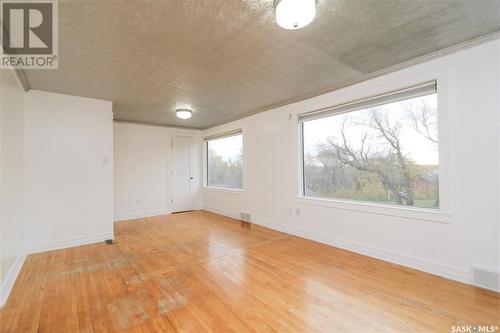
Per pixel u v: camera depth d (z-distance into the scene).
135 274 2.57
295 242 3.61
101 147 3.81
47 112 3.39
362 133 3.16
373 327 1.69
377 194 3.01
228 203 5.57
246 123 5.00
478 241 2.18
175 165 6.11
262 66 2.63
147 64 2.54
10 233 2.41
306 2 1.52
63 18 1.74
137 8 1.65
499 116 2.08
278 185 4.29
